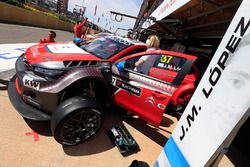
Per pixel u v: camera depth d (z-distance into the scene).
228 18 4.55
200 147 1.57
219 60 1.62
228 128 1.32
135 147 2.98
